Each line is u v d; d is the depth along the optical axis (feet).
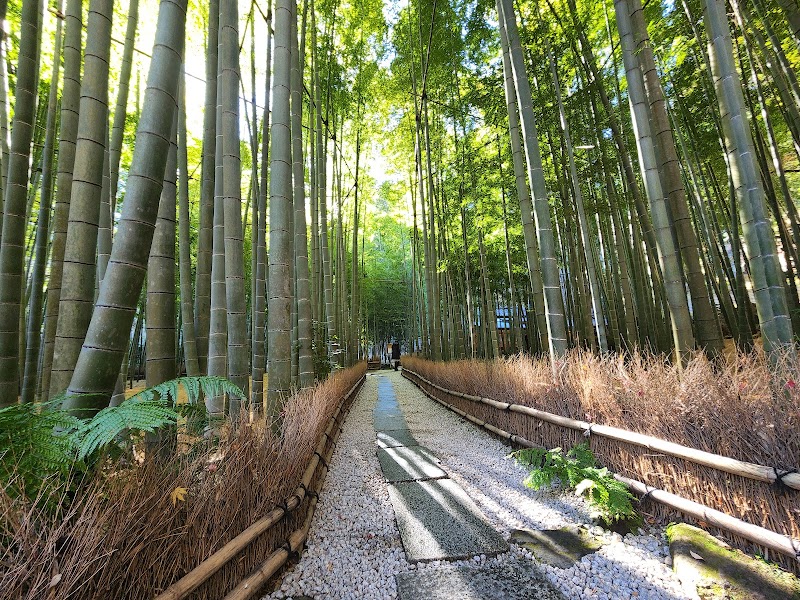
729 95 7.79
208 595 4.25
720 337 8.87
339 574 5.51
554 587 5.04
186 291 13.33
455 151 24.89
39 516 2.92
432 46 22.38
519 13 16.44
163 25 5.04
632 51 9.07
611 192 15.89
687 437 6.10
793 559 4.68
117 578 3.31
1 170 10.57
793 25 10.17
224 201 8.91
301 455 7.06
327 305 22.41
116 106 10.99
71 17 9.59
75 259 5.93
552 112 16.84
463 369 17.42
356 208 33.24
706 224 16.01
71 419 3.66
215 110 10.71
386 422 16.60
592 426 7.89
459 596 4.89
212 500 4.57
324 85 22.25
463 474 9.52
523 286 36.88
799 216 20.40
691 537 5.55
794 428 4.94
